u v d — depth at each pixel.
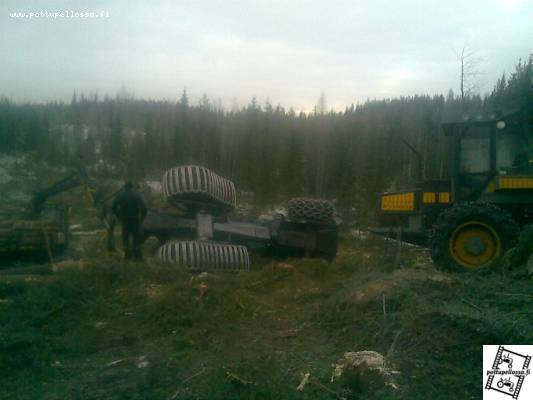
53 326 6.16
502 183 8.11
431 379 4.21
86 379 4.77
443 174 16.91
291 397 4.13
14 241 11.64
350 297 6.15
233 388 4.34
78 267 8.07
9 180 31.84
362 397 4.09
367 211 24.69
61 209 14.01
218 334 5.91
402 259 9.61
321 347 5.30
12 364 5.14
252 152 31.98
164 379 4.65
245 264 10.10
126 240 9.76
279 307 7.09
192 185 10.59
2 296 7.21
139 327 6.18
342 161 29.86
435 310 5.07
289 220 11.72
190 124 35.81
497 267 6.90
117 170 34.56
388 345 4.95
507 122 8.46
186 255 9.24
